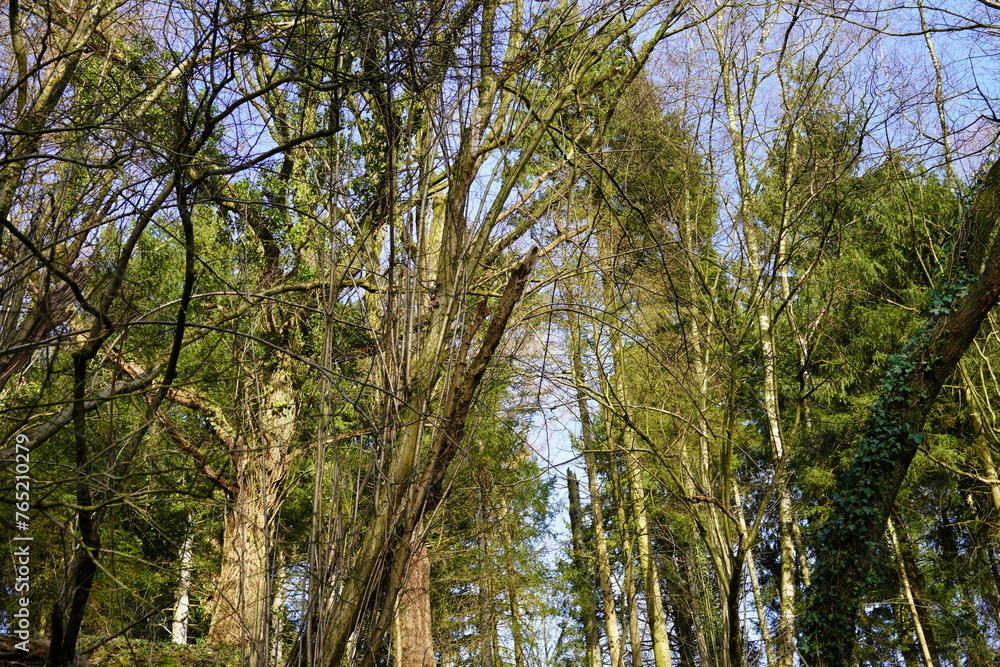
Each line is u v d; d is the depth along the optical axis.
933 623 19.72
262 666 6.27
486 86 7.74
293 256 10.77
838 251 13.48
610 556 20.42
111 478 5.45
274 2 6.76
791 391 17.39
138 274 7.66
